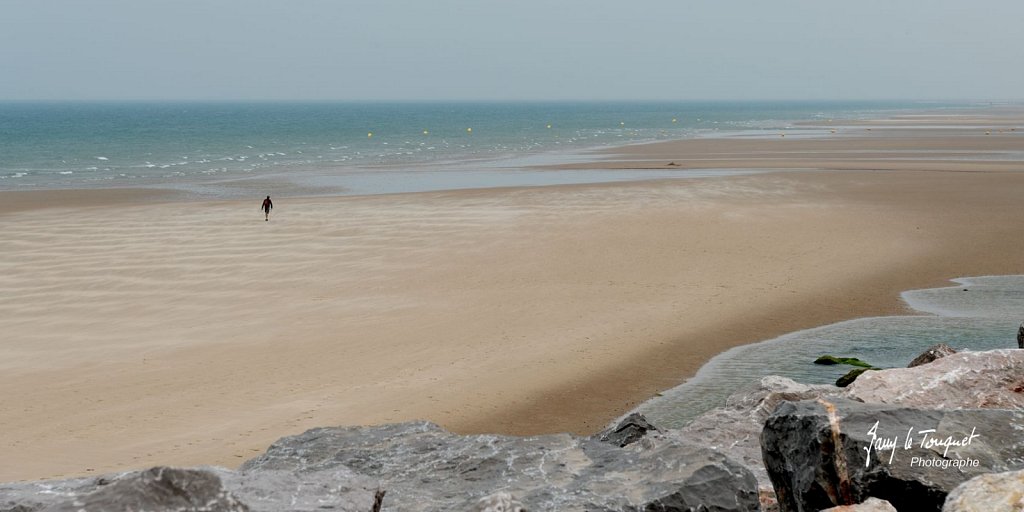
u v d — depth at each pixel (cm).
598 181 6850
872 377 1223
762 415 1318
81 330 2758
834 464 841
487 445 924
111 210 5225
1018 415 879
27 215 5028
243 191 6488
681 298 3114
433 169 8375
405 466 911
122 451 1792
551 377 2269
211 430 1911
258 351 2520
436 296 3145
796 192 5888
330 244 4059
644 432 1221
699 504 739
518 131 18100
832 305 3034
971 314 2906
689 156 9606
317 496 657
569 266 3609
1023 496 666
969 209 5134
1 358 2472
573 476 833
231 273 3512
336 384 2227
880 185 6309
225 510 534
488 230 4394
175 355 2488
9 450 1805
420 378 2267
